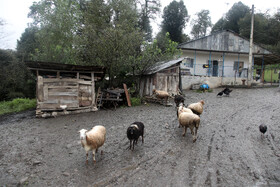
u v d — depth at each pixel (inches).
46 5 655.8
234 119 366.3
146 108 489.4
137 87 676.1
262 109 442.3
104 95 512.7
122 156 224.2
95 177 182.7
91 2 799.7
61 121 385.7
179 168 196.1
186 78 837.2
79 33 714.8
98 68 461.4
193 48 919.7
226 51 912.9
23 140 283.6
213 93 713.0
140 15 1114.7
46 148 252.1
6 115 491.8
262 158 214.8
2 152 241.8
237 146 246.1
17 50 920.9
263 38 1541.6
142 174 186.4
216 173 186.4
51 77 491.8
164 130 310.7
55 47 657.6
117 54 555.8
